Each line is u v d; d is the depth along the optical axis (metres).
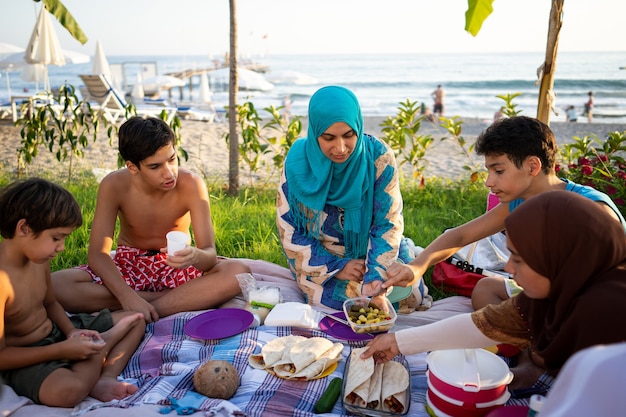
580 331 1.62
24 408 2.17
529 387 2.43
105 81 13.14
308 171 3.13
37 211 2.20
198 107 22.03
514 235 1.72
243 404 2.23
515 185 2.49
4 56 20.58
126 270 3.28
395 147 6.41
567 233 1.62
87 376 2.29
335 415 2.16
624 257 1.64
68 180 7.02
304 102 37.81
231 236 4.70
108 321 2.76
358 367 2.34
